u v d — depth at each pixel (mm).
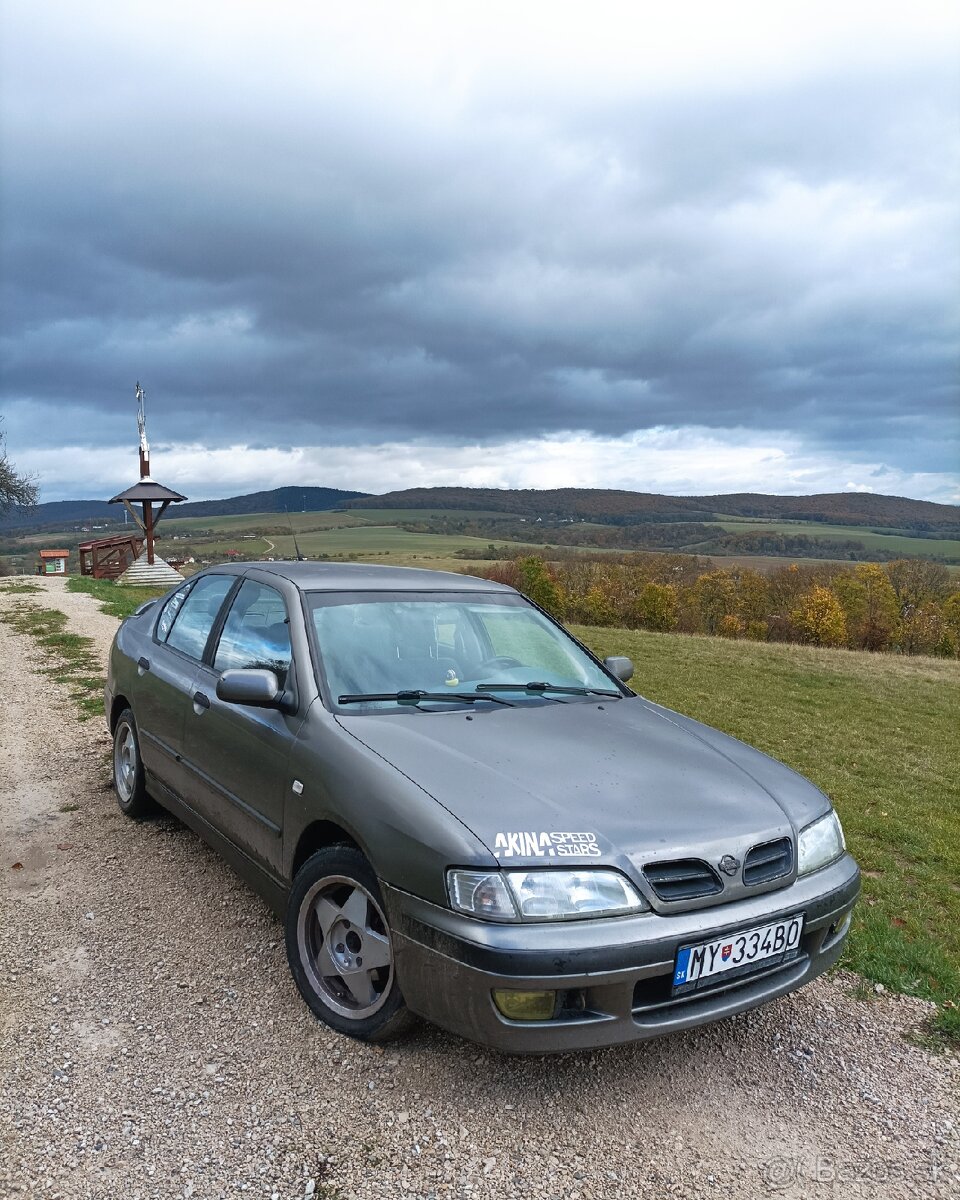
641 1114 2834
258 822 3678
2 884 4473
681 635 30438
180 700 4527
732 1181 2557
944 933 4805
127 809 5438
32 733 7617
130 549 37438
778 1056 3240
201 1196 2416
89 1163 2529
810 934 3156
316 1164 2545
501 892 2613
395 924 2814
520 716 3668
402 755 3131
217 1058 3039
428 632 4133
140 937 3916
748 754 3721
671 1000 2754
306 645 3752
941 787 9297
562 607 81250
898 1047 3359
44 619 16188
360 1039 3121
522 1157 2605
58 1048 3082
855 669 22031
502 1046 2613
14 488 42000
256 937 3928
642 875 2740
